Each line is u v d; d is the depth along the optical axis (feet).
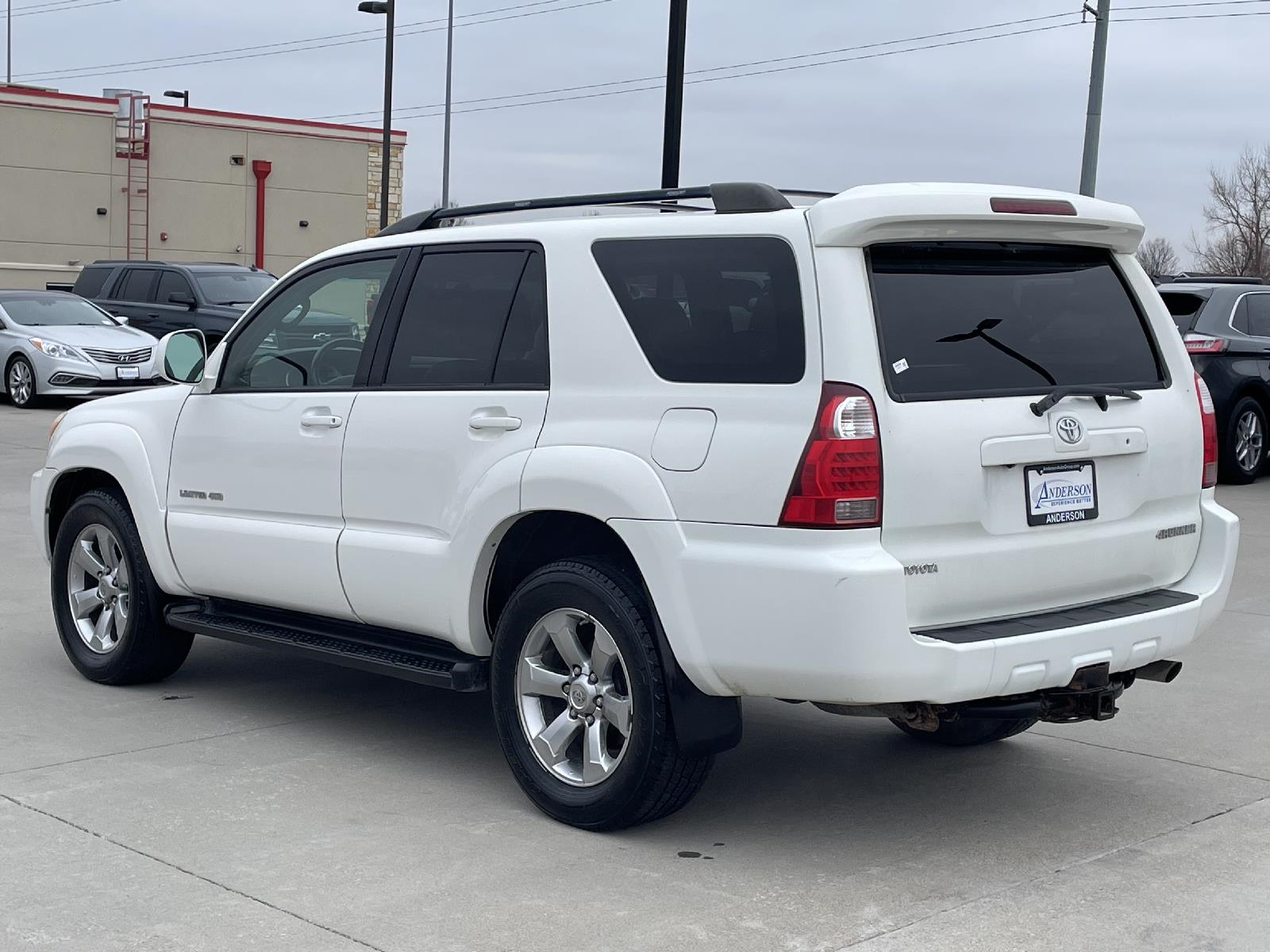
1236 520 17.22
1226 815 16.76
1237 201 236.63
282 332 19.61
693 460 14.67
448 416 17.01
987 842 15.78
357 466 17.95
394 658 17.93
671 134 45.73
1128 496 16.17
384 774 17.90
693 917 13.58
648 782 15.23
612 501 15.16
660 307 15.44
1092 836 15.99
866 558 13.83
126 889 14.05
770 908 13.83
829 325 14.14
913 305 14.73
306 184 136.98
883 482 13.96
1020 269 15.80
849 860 15.17
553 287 16.35
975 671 14.19
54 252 125.70
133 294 79.15
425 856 15.10
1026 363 15.40
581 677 15.93
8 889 14.02
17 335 68.90
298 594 18.85
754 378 14.55
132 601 21.22
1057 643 14.76
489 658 17.34
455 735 19.70
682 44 45.14
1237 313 48.11
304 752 18.78
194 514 20.24
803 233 14.46
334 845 15.38
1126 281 16.90
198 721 20.13
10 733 19.35
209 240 132.36
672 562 14.70
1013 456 14.84
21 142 123.13
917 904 13.98
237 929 13.16
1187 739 19.94
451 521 16.87
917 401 14.33
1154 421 16.42
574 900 13.94
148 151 127.95
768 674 14.25
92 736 19.30
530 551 17.24
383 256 18.61
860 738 19.97
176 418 20.57
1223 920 13.67
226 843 15.35
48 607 27.25
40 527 22.86
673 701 14.93
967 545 14.62
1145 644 15.74
